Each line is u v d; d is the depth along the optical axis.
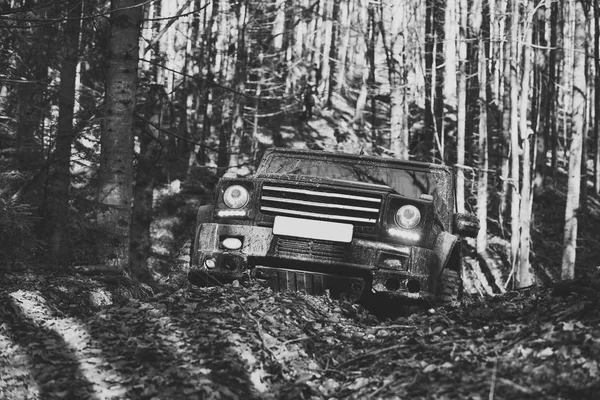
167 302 7.21
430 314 7.57
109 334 6.40
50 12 14.59
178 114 39.06
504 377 4.92
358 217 8.31
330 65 56.78
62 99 15.58
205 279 8.61
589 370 4.74
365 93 45.44
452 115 48.31
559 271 30.58
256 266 8.45
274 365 5.76
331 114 48.31
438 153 40.28
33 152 14.02
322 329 6.87
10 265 9.53
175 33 36.44
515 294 8.08
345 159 9.79
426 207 8.37
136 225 19.25
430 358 5.56
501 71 45.41
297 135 43.38
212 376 5.49
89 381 5.58
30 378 5.68
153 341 6.14
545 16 36.78
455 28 41.53
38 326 6.80
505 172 35.19
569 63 45.66
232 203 8.52
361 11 45.69
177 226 29.44
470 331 6.13
